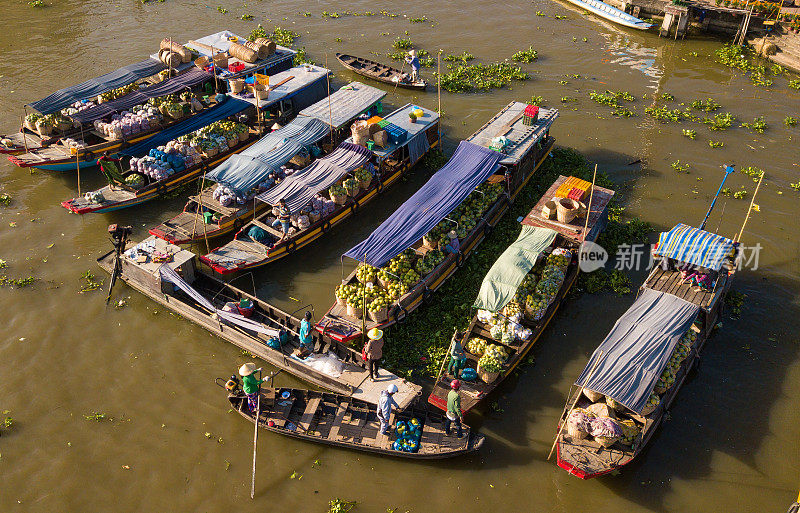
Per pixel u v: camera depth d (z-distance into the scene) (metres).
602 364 22.17
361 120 38.53
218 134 37.66
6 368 25.62
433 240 29.16
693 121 42.19
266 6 60.66
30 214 34.12
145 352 26.55
